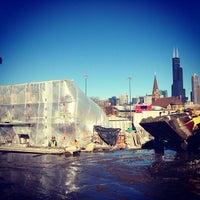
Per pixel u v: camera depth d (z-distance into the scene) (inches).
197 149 1198.9
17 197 520.7
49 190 564.7
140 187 577.6
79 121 1360.7
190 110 1228.5
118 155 1095.0
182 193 530.9
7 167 824.3
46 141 1360.7
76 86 1375.5
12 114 1455.5
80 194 533.6
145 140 1483.8
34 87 1429.6
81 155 1097.4
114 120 2041.1
